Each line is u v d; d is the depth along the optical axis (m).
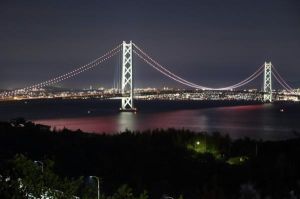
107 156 23.36
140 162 23.12
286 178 20.77
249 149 29.33
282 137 46.72
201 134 32.56
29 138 27.11
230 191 19.12
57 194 7.33
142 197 7.60
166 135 31.50
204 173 22.23
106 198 7.80
